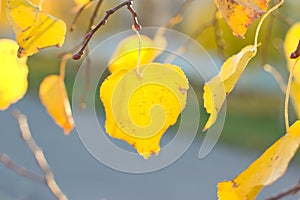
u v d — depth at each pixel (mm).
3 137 4848
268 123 4852
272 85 4578
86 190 3969
